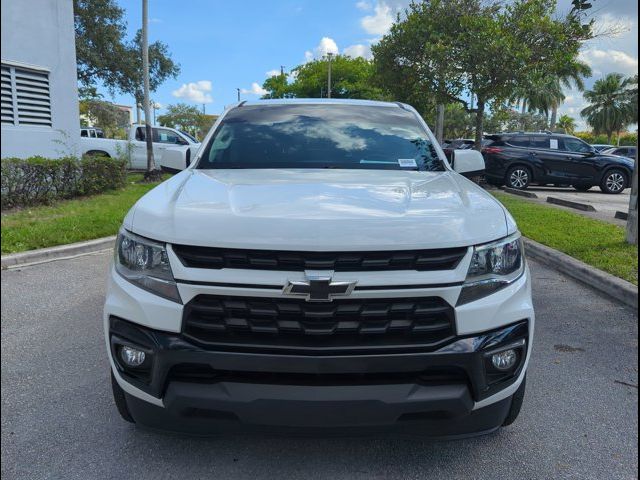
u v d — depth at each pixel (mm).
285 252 2100
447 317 2156
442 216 2295
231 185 2744
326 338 2111
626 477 2520
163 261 2199
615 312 4891
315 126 3773
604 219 10234
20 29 10797
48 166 9906
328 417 2100
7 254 6414
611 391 3393
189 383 2164
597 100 56906
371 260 2113
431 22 15664
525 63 14656
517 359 2336
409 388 2129
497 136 17172
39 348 3941
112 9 23953
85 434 2822
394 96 18750
